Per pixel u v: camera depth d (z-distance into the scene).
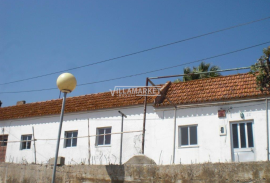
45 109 23.22
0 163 16.17
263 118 16.27
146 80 15.32
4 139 24.19
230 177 10.55
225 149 16.67
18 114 23.95
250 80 18.31
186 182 11.16
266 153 15.77
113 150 19.48
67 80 11.48
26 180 15.04
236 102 16.98
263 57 12.91
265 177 10.07
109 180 12.62
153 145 18.41
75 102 22.64
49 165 14.50
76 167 13.58
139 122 19.23
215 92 18.28
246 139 16.55
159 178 11.67
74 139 21.28
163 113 18.69
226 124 17.02
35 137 22.62
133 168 12.28
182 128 18.19
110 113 20.38
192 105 17.94
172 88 20.44
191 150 17.44
